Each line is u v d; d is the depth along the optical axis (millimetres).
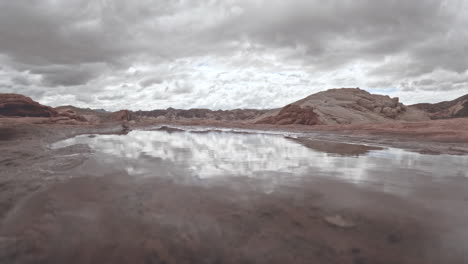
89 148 6957
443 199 2824
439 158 5652
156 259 1601
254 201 2693
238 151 6863
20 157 5137
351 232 1999
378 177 3846
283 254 1667
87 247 1728
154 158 5484
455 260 1615
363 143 8969
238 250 1711
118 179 3545
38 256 1622
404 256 1657
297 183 3455
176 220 2176
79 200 2662
